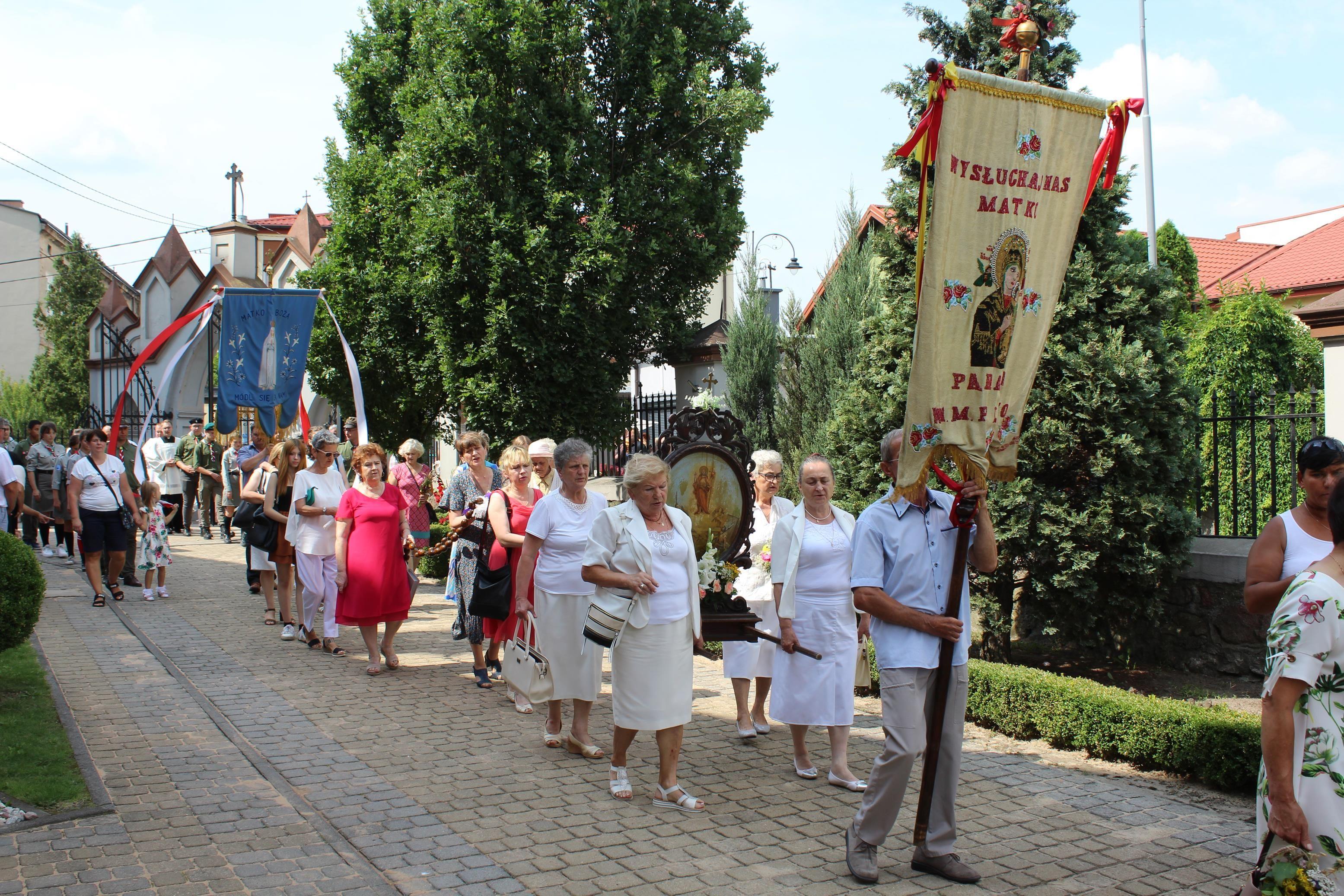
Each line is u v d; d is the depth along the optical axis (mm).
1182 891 4426
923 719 4445
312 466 9461
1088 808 5555
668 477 5531
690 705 5555
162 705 7309
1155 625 8945
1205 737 5891
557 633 6363
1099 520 7992
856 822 4566
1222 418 8961
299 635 9984
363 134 18781
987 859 4793
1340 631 3252
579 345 15820
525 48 14922
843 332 13617
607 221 15016
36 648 9062
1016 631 10422
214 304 11773
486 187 15320
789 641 5777
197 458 18641
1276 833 3299
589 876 4500
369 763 6137
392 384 18844
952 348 4430
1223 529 11078
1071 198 4715
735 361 15766
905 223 9383
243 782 5648
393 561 8578
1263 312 13508
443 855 4711
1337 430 8195
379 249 17922
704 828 5148
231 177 36906
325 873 4422
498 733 6875
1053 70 8586
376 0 18719
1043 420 8242
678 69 16141
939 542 4609
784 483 13195
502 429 15734
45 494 15289
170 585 13219
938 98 4230
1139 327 8375
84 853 4574
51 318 47094
